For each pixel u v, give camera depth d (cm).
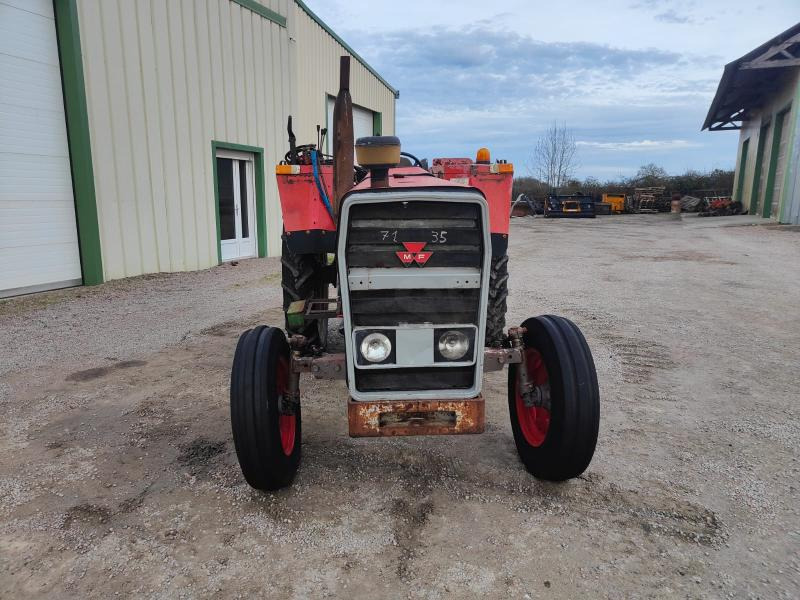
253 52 1194
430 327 276
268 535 271
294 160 408
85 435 376
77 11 819
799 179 1783
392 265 272
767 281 876
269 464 281
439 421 279
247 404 276
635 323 632
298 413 329
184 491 308
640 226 2156
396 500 298
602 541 263
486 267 272
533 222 2478
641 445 353
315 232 382
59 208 838
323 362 303
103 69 866
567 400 283
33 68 786
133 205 936
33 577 243
